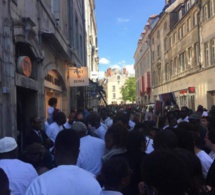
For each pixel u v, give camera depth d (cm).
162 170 188
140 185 350
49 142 710
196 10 3059
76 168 274
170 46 4166
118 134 461
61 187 255
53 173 265
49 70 1368
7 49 782
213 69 2659
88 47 4209
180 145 432
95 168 482
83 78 1922
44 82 1303
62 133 291
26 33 941
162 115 1203
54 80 1612
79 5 2908
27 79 974
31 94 1123
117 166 308
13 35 833
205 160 425
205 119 898
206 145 526
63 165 276
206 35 2819
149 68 5841
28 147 455
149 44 5731
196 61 3141
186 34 3400
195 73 3141
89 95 3516
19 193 344
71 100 2214
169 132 412
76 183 260
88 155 484
